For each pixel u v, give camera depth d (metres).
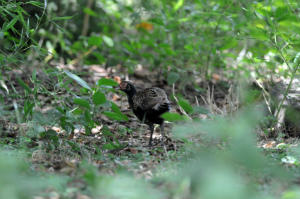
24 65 18.34
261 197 5.72
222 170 3.58
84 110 9.73
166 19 16.78
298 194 5.68
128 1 23.27
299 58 10.88
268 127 11.86
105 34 20.73
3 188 4.77
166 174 7.25
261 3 11.79
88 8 19.50
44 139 9.60
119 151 9.66
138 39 19.66
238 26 12.49
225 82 18.12
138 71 19.78
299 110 11.38
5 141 9.88
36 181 6.07
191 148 8.83
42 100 14.15
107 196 5.73
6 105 14.01
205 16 16.36
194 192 5.34
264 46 17.14
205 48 17.08
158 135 12.01
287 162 8.29
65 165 7.62
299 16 11.39
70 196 5.82
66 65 20.12
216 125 3.97
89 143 10.46
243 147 3.50
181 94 16.83
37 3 9.35
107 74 19.03
